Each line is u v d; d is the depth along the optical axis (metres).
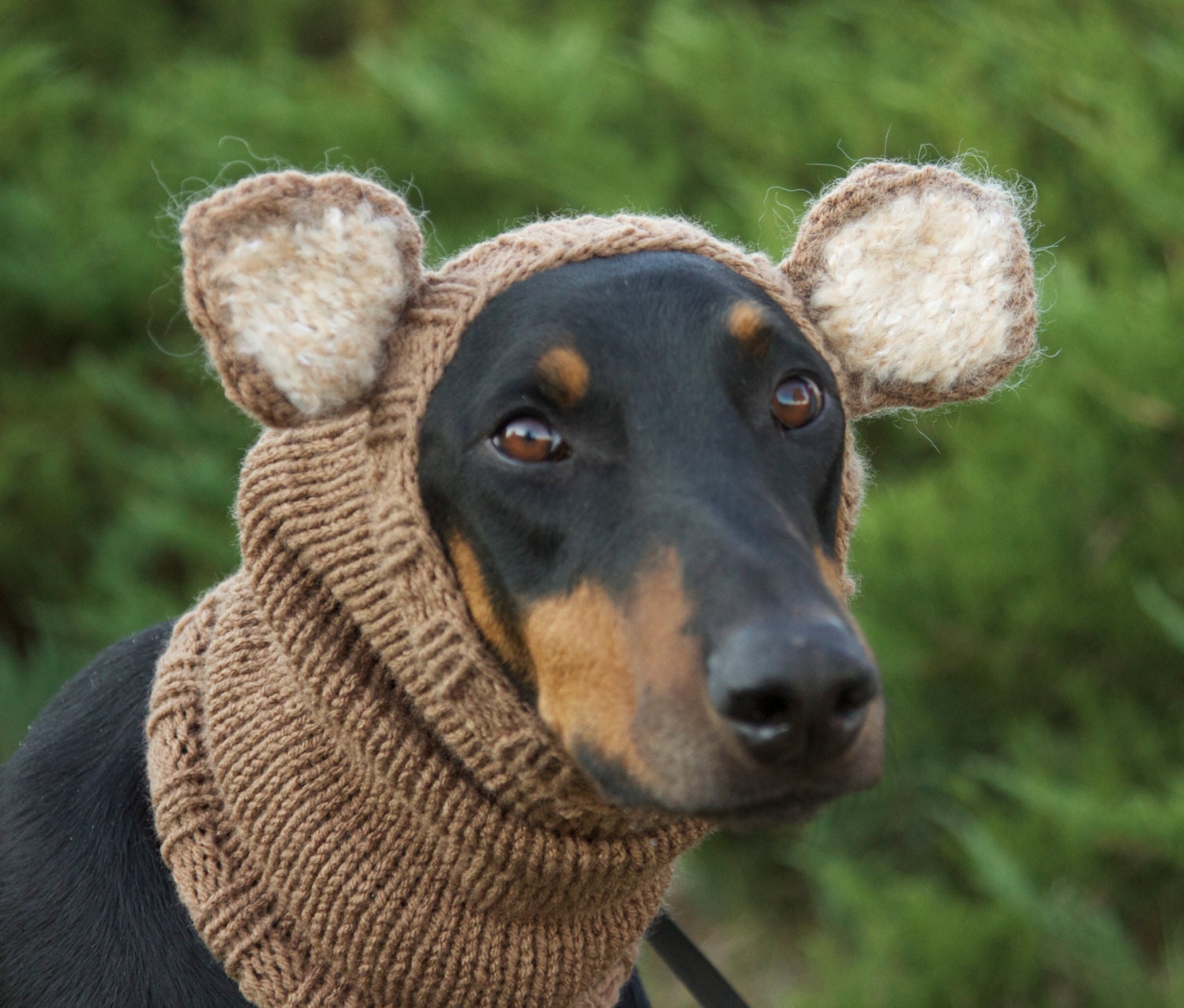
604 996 2.09
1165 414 3.93
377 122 5.59
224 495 5.04
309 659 1.87
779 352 1.84
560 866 1.86
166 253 5.57
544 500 1.74
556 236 1.92
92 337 5.75
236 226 1.76
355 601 1.86
